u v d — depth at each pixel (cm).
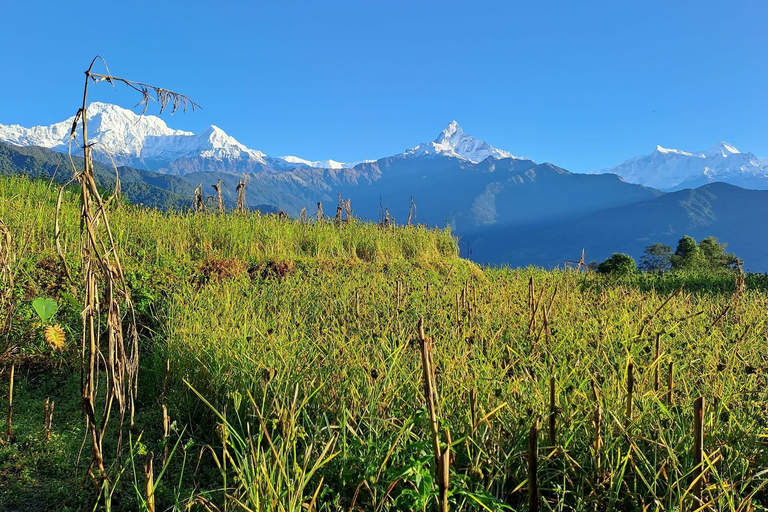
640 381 356
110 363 285
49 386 442
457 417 315
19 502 287
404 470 239
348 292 732
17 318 473
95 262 285
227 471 321
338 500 258
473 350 438
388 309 643
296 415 287
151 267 737
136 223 947
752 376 383
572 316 594
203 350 426
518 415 313
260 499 228
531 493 236
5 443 342
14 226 724
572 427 296
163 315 573
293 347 432
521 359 397
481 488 267
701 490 240
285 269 904
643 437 289
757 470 284
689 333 514
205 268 810
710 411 316
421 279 964
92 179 268
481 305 637
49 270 612
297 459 285
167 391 424
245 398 359
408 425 283
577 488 271
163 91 259
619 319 567
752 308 701
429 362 206
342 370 384
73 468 321
